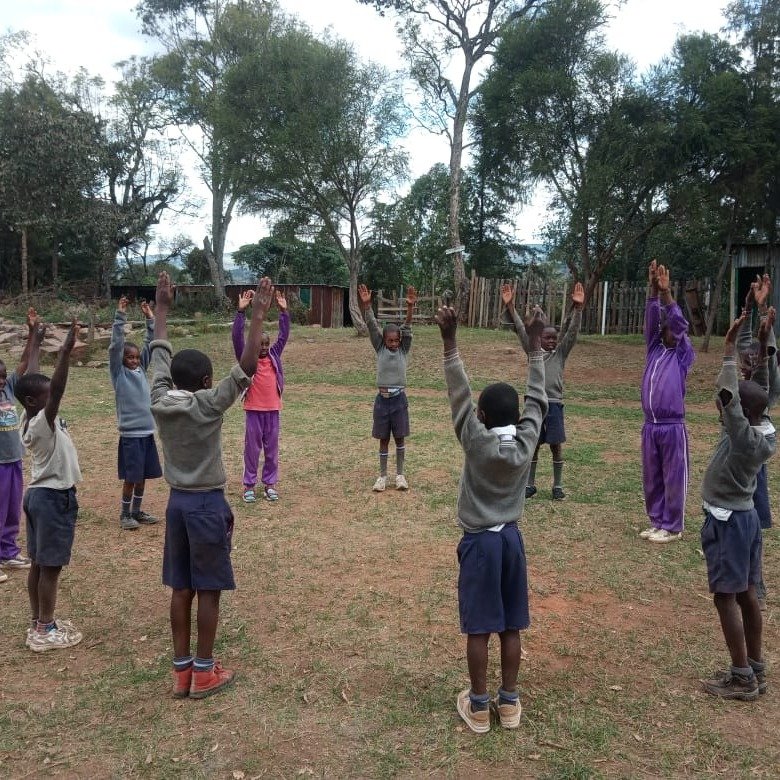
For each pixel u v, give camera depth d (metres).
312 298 33.34
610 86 18.81
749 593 3.97
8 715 3.77
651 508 6.56
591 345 21.50
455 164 24.78
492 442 3.49
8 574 5.74
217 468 3.92
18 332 22.92
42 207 30.92
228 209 34.97
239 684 4.07
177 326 26.67
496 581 3.54
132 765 3.35
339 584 5.48
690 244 28.64
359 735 3.58
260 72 21.12
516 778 3.27
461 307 25.97
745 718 3.77
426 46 23.47
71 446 4.59
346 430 11.60
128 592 5.37
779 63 17.83
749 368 5.26
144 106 36.94
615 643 4.57
